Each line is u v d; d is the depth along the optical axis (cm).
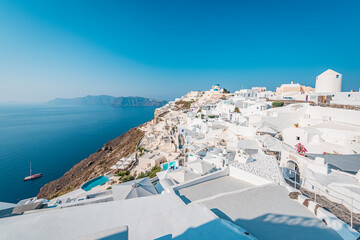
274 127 3198
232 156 2864
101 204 761
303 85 7688
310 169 1484
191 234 544
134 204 780
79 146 12425
